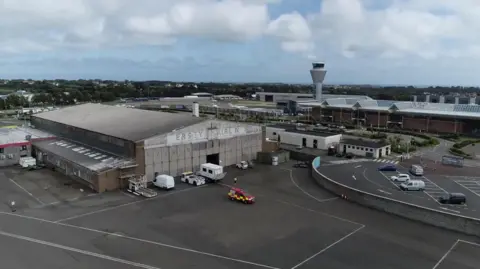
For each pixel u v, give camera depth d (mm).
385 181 56938
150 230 37875
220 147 64938
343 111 140000
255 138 71250
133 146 54406
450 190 52125
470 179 58531
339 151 81375
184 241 35406
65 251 32969
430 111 119938
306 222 40812
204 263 31156
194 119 64562
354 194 47875
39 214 41906
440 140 101625
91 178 51688
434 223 40125
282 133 93000
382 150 78000
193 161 60906
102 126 67812
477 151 84562
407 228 39469
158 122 65188
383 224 40531
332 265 31203
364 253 33531
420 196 49344
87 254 32438
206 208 44844
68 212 42688
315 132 92812
